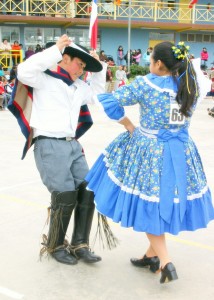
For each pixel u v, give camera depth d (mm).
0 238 4074
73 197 3463
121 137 3250
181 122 3082
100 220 3979
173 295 3137
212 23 27750
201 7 28109
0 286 3207
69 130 3541
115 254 3783
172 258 3742
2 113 14367
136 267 3555
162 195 2986
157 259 3434
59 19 24297
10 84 16297
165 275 3023
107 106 3096
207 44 28594
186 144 3129
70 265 3553
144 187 3020
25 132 3502
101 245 3951
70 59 3469
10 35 25578
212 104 18734
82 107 3787
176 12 27188
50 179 3490
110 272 3459
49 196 5391
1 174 6367
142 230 2996
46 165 3482
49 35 26094
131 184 3061
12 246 3898
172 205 2990
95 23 5273
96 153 7906
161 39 28156
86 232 3604
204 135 10297
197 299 3094
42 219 4586
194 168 3139
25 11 24453
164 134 3070
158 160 3033
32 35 25844
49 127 3477
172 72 3051
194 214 3100
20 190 5621
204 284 3307
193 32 28312
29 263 3572
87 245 3617
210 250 3926
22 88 3480
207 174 6555
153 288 3229
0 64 20531
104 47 27422
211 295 3152
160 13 27234
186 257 3770
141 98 3074
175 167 3029
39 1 24844
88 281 3309
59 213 3459
